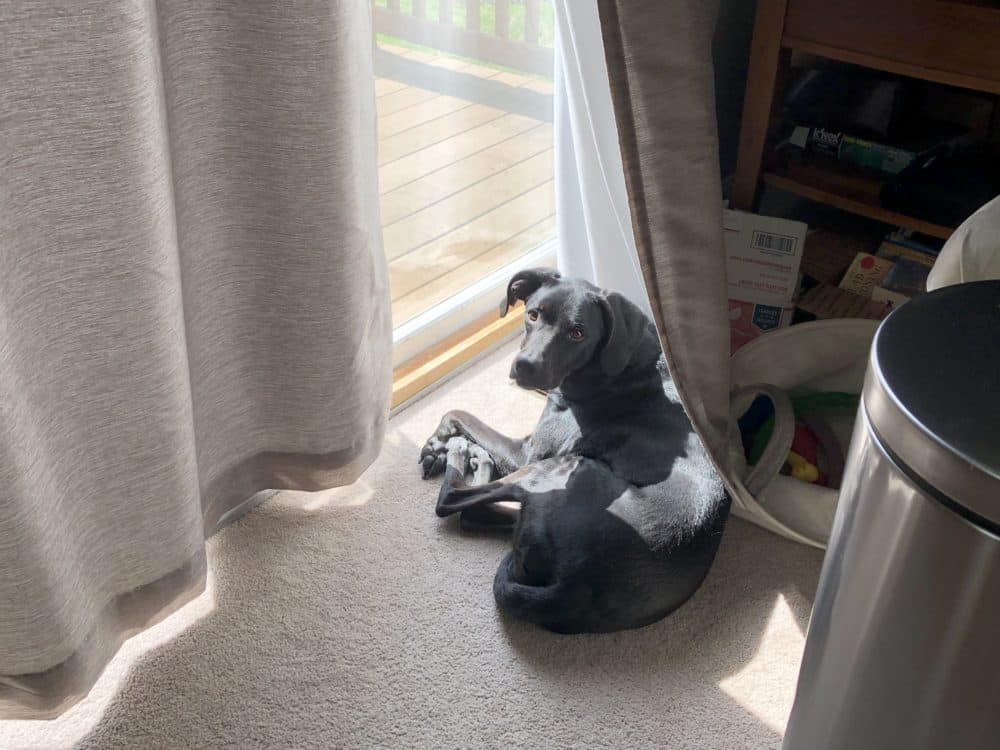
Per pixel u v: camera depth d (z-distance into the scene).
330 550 1.57
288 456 1.50
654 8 1.20
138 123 0.99
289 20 1.10
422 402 1.91
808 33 1.64
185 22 1.09
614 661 1.41
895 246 1.85
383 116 1.65
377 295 1.49
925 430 0.79
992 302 0.95
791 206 2.08
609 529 1.41
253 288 1.32
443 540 1.60
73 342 1.06
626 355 1.58
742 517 1.66
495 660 1.40
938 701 0.89
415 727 1.30
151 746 1.26
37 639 1.10
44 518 1.05
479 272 2.05
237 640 1.41
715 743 1.30
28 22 0.89
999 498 0.74
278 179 1.22
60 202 0.98
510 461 1.70
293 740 1.28
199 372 1.32
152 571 1.28
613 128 1.58
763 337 1.68
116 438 1.15
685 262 1.38
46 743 1.25
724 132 2.09
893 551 0.86
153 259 1.07
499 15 1.71
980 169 1.76
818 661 1.03
